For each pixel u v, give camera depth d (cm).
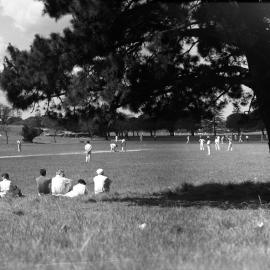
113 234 782
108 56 1364
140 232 810
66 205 1430
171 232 825
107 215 1105
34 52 1398
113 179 2914
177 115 1694
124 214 1122
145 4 1375
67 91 1426
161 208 1303
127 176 3111
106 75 1376
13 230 885
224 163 4234
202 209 1268
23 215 1180
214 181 2541
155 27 1448
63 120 1535
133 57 1450
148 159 5147
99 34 1357
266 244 680
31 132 13288
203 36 1423
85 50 1359
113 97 1409
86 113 1516
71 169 3884
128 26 1416
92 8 1298
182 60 1609
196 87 1600
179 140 13050
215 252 602
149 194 1888
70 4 1318
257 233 788
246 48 1371
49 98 1502
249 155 5694
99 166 4162
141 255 587
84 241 703
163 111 1659
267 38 1341
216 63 1655
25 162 4944
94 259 570
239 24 1283
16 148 9431
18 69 1448
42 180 1955
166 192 1936
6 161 5150
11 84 1457
